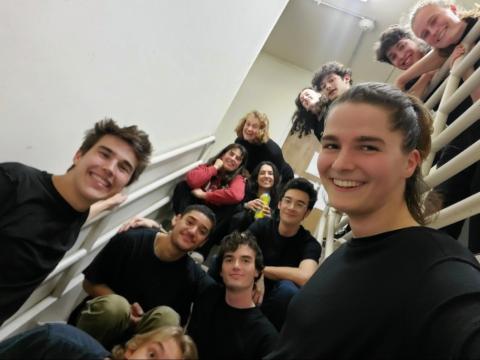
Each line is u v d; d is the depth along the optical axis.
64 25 0.90
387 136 0.60
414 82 1.65
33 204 0.88
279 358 0.66
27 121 0.90
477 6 1.22
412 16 1.40
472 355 0.39
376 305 0.54
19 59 0.81
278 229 1.71
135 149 1.02
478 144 0.77
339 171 0.62
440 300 0.47
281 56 4.48
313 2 3.37
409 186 0.69
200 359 1.18
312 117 2.71
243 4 1.96
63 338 0.78
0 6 0.72
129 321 1.14
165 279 1.33
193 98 1.95
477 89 1.06
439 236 0.58
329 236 1.78
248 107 4.46
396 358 0.49
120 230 1.41
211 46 1.86
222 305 1.27
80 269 1.47
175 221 1.44
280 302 1.35
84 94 1.08
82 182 0.94
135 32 1.21
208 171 2.31
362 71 4.16
